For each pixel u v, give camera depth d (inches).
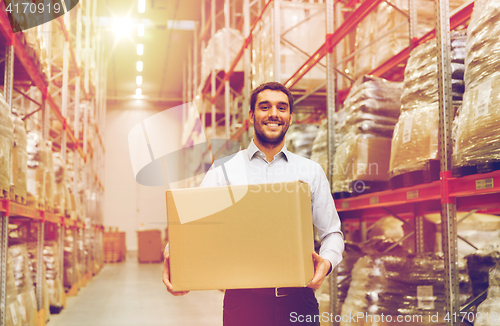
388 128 141.7
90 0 402.3
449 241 97.6
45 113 214.4
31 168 174.4
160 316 224.7
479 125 84.4
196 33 531.5
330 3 175.0
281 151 76.9
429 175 104.3
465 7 120.6
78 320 214.7
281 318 70.3
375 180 137.9
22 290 161.6
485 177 86.0
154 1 488.7
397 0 179.0
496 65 84.4
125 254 692.7
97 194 530.6
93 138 457.1
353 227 269.3
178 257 61.3
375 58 189.8
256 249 60.6
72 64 343.9
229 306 71.9
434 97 110.9
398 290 125.1
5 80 146.9
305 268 60.9
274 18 223.8
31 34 168.9
